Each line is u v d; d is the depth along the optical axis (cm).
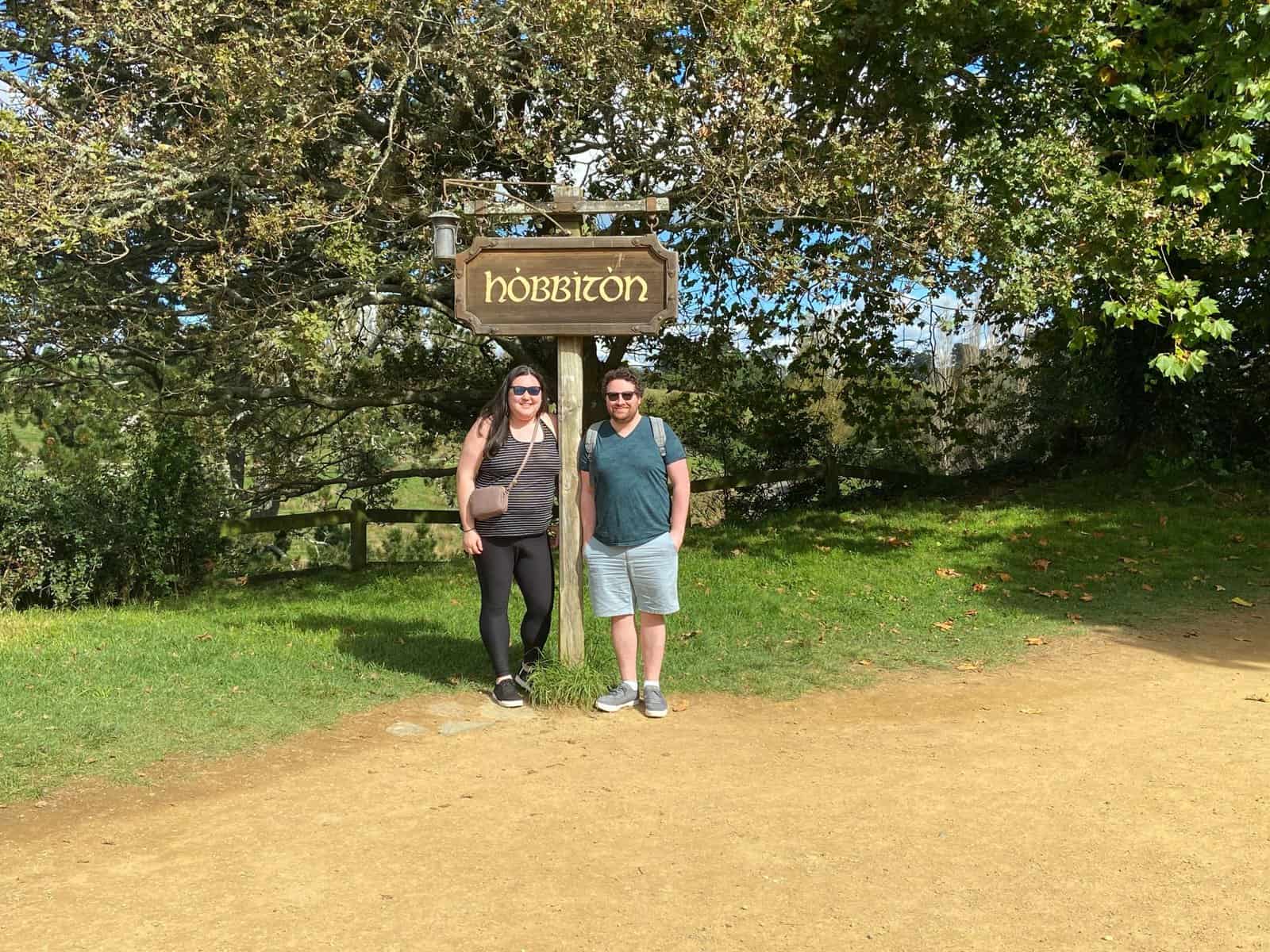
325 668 612
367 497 1780
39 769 432
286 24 739
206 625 764
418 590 937
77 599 974
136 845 356
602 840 358
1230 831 357
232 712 519
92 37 752
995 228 814
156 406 1112
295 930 292
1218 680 580
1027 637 695
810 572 912
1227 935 283
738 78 737
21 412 1353
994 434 1500
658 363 1379
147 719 503
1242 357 1316
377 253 842
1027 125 927
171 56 748
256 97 720
